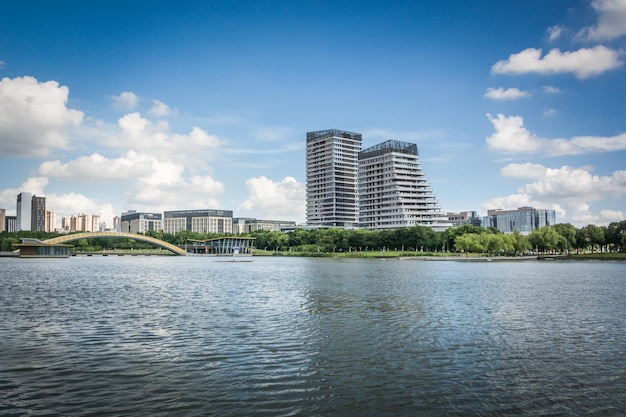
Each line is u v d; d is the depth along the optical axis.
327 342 35.94
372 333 39.31
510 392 25.19
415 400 24.00
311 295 66.50
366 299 61.88
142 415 21.97
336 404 23.44
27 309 52.28
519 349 34.16
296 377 27.39
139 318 46.34
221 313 49.59
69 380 26.73
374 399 24.09
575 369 29.27
